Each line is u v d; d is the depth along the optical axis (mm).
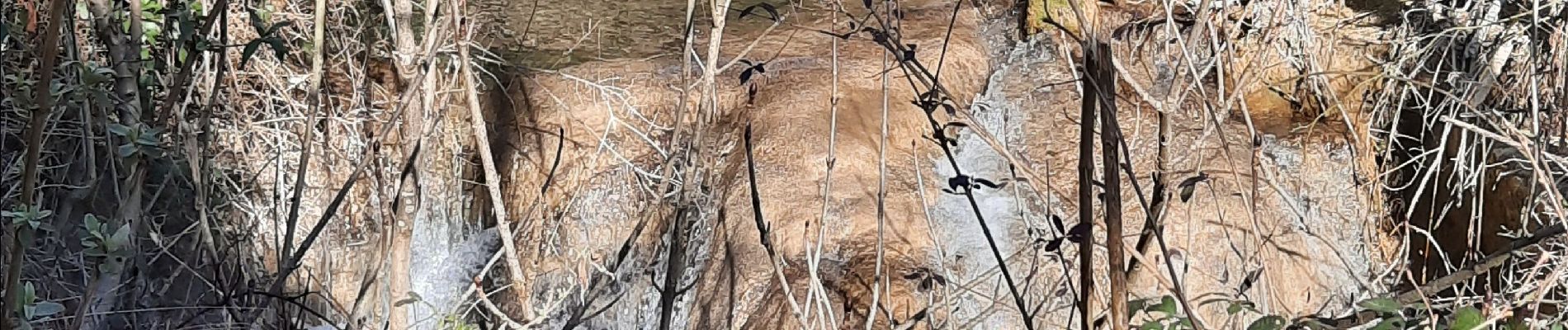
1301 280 5789
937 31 7254
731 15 7734
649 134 6289
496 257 3021
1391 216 6863
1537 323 2826
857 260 4996
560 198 6086
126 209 2908
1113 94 1555
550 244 5895
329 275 5465
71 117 4078
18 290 1743
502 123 6500
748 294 4965
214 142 4961
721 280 5148
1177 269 5188
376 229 5621
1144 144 6023
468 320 5301
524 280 3006
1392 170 6488
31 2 2818
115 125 2691
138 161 2912
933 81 2553
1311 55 6688
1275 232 5801
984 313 3346
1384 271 5367
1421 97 6410
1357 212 6488
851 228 5273
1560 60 5539
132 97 2857
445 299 5945
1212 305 5012
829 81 6371
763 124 6008
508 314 5551
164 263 4398
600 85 6422
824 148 5781
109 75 2748
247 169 5453
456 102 6277
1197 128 6223
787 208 5398
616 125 6320
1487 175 6059
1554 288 4117
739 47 7066
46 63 1455
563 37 7387
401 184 3234
